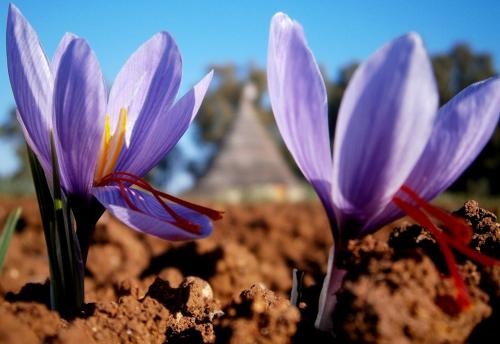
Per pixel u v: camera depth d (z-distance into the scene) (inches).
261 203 45.3
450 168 4.1
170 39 5.5
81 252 5.0
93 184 5.0
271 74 4.1
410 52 3.7
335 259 4.2
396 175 3.9
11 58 4.9
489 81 4.2
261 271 11.4
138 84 5.5
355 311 3.6
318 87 4.0
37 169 4.9
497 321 3.9
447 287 3.7
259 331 4.1
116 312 4.7
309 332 4.1
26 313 4.1
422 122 3.7
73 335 3.9
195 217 4.8
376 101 3.7
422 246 4.6
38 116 4.8
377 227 4.2
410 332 3.6
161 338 4.8
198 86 5.3
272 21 4.1
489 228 4.9
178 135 5.3
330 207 4.2
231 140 126.6
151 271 11.9
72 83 4.6
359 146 3.8
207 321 5.3
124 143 5.3
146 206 4.8
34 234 18.4
